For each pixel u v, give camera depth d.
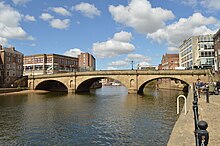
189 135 8.52
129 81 65.00
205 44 74.94
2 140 17.56
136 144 16.11
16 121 24.78
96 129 20.67
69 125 22.50
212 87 27.78
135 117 26.33
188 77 57.84
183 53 99.88
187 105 17.69
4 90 70.12
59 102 44.34
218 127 10.27
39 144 16.55
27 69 113.31
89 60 177.12
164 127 20.95
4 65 85.12
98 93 73.00
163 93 68.56
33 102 44.50
